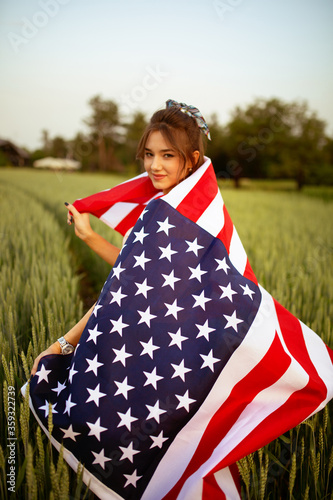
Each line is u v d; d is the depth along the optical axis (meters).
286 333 1.95
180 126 1.76
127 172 54.03
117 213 2.20
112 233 7.70
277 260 5.45
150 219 1.77
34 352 2.02
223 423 1.73
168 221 1.76
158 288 1.70
